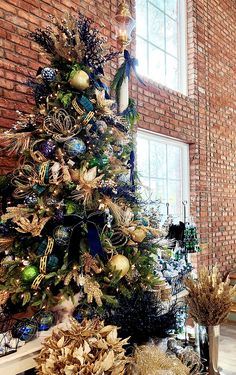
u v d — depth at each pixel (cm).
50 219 166
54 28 205
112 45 308
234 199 497
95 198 170
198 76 424
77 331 136
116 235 182
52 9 264
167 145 394
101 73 190
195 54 419
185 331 202
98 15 299
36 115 173
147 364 136
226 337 349
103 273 173
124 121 199
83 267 167
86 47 176
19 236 171
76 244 166
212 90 454
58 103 170
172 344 164
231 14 505
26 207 164
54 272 161
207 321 182
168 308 195
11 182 174
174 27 417
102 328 139
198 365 155
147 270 193
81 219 168
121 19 221
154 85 354
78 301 174
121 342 135
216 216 448
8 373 148
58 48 173
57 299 165
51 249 163
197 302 183
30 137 168
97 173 170
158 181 377
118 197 185
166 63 399
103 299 172
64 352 126
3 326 161
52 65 180
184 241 304
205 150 433
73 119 169
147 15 372
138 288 185
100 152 174
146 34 369
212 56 455
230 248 476
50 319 166
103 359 124
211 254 432
